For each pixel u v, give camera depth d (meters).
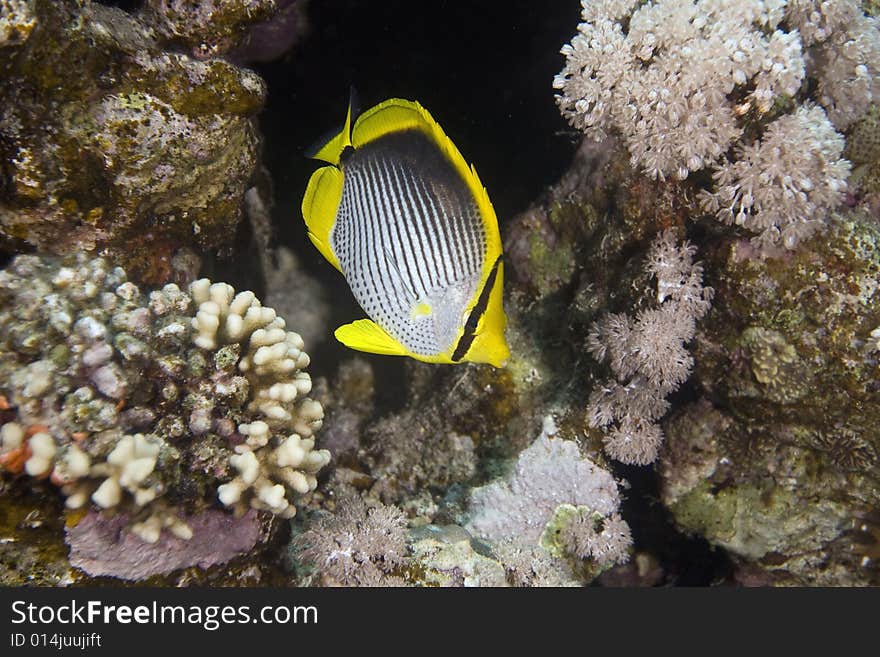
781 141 0.39
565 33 0.54
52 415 0.34
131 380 0.36
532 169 0.62
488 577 0.43
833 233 0.41
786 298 0.41
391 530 0.43
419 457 0.55
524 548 0.47
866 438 0.40
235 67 0.41
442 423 0.55
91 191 0.39
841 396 0.40
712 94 0.39
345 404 0.67
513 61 0.57
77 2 0.36
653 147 0.40
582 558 0.49
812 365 0.40
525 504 0.49
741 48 0.39
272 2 0.42
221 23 0.40
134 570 0.36
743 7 0.39
